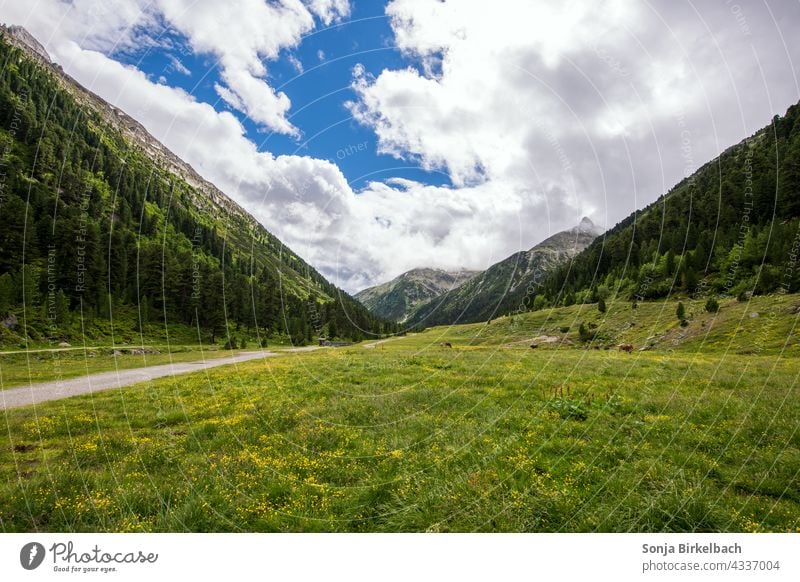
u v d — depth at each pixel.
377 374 17.09
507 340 61.19
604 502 5.88
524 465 6.96
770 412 9.27
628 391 12.18
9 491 6.25
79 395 16.83
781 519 5.48
